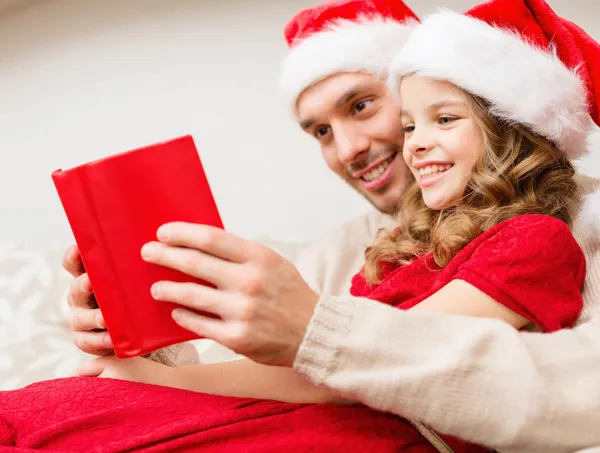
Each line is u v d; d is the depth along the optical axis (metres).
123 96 1.90
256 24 1.83
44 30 1.91
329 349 0.69
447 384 0.69
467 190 0.99
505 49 0.98
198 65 1.87
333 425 0.75
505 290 0.80
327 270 1.52
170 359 1.01
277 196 1.84
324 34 1.30
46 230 1.91
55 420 0.76
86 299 0.87
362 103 1.30
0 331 1.44
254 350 0.68
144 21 1.88
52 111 1.92
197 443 0.71
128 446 0.71
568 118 0.98
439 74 0.97
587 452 0.69
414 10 1.69
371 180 1.34
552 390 0.69
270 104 1.83
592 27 1.58
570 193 1.02
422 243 1.06
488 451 0.83
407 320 0.71
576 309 0.83
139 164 0.68
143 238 0.69
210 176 1.87
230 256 0.67
